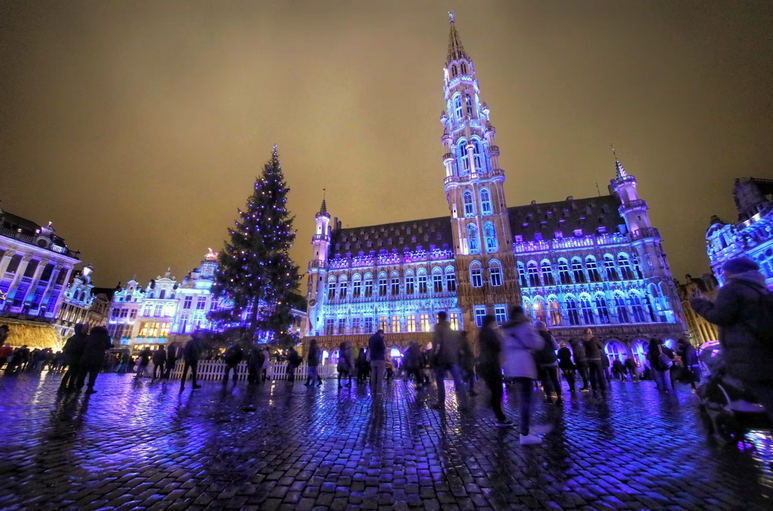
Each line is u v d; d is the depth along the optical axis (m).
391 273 52.84
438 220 60.62
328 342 50.59
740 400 6.03
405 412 9.78
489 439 6.67
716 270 43.34
